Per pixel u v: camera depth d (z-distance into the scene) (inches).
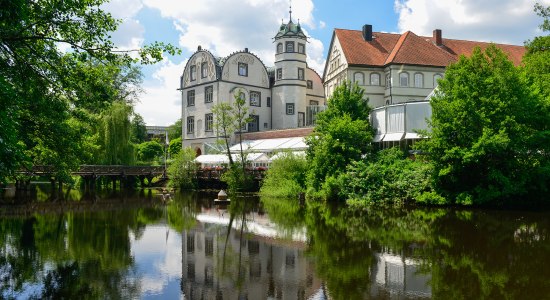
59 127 570.6
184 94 2463.1
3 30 417.4
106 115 1942.7
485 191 1034.7
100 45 492.1
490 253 584.1
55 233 776.9
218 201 1288.1
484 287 441.7
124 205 1248.8
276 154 1640.0
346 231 765.3
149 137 4217.5
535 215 917.8
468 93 1032.2
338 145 1304.1
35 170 1333.7
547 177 1030.4
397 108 1322.6
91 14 489.4
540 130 1063.6
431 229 767.7
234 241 698.2
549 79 1169.4
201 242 691.4
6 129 346.6
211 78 2271.2
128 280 484.4
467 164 1040.8
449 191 1103.0
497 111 1014.4
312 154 1473.9
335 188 1277.1
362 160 1283.2
